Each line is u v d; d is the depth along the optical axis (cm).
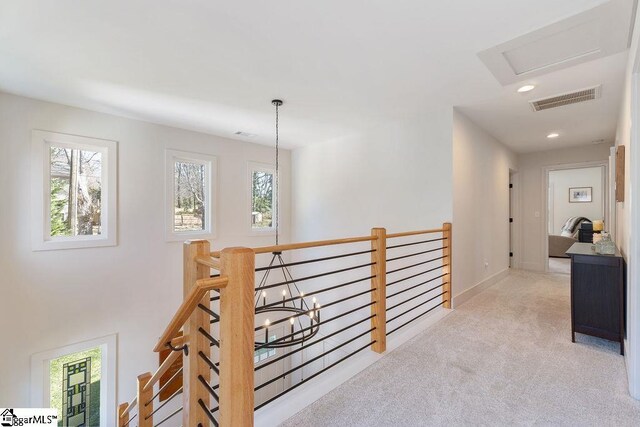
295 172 553
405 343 243
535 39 204
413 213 372
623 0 163
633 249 175
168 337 128
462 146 357
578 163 507
